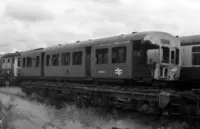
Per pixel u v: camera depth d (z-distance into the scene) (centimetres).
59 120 1030
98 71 1268
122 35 1210
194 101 889
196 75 1196
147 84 1112
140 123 1006
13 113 1023
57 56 1578
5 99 1441
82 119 1063
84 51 1360
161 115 1009
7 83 2255
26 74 1931
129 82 1163
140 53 1070
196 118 881
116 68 1166
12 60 2198
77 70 1403
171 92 927
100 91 1197
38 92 1734
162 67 1051
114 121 1041
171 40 1112
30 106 1299
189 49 1227
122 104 1109
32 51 1875
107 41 1242
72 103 1377
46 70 1677
